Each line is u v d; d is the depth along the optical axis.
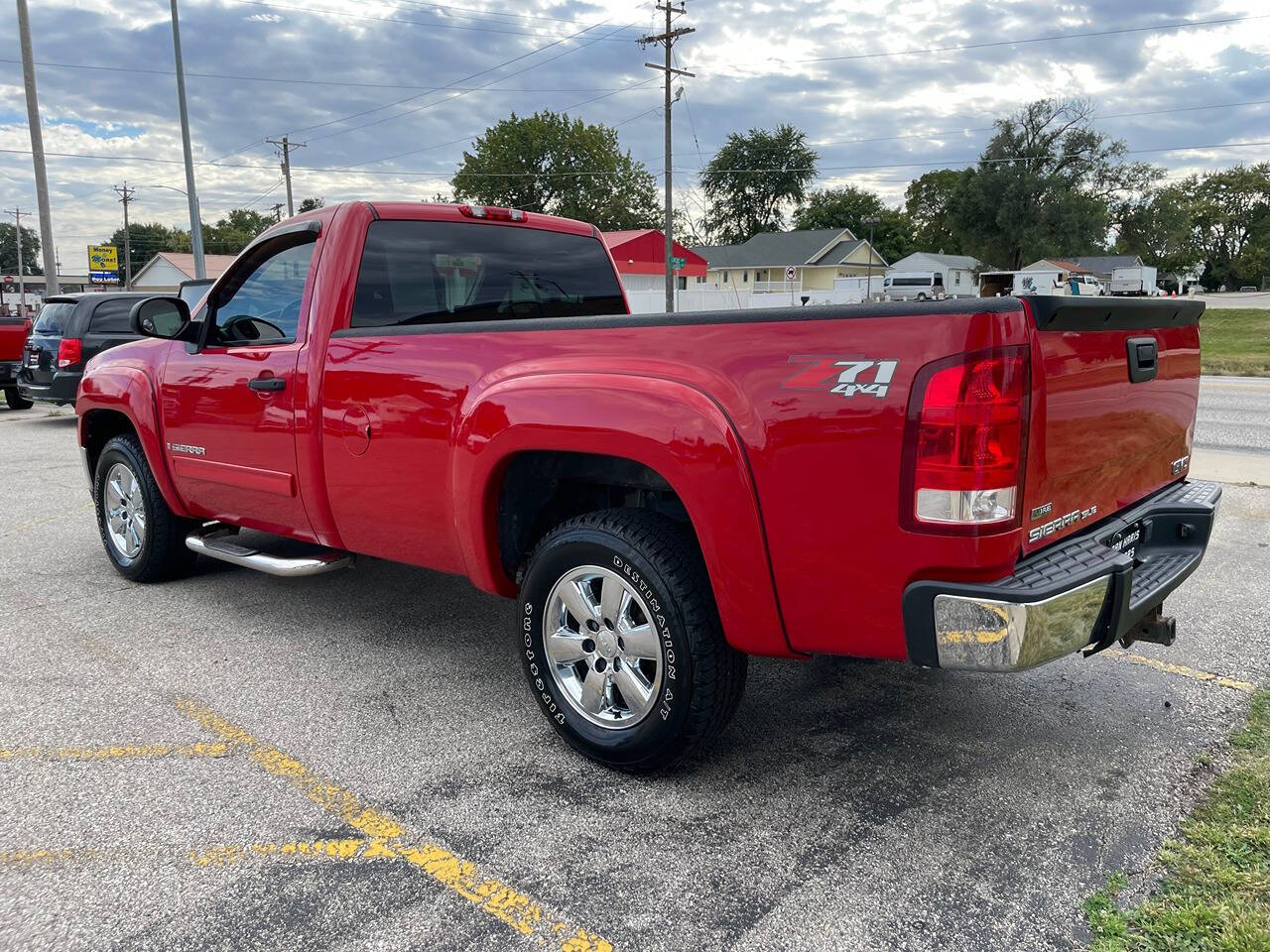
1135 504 3.13
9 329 14.22
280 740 3.27
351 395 3.62
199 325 4.46
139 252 113.62
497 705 3.57
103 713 3.49
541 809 2.80
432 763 3.10
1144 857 2.51
